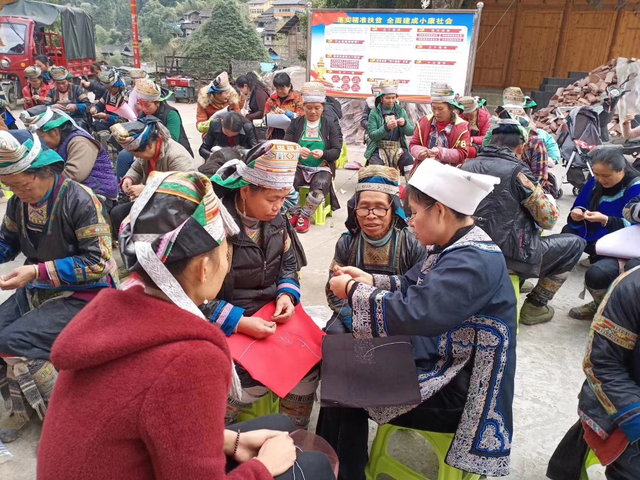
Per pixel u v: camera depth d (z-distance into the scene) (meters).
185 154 3.63
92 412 0.95
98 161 3.59
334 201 5.66
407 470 2.07
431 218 1.73
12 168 2.12
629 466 1.67
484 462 1.75
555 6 15.95
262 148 1.96
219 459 1.02
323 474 1.46
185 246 1.04
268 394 2.31
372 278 2.03
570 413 2.72
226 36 30.98
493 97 16.41
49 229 2.32
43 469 0.99
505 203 2.97
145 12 56.69
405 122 5.63
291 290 2.27
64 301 2.40
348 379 1.83
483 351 1.74
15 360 2.31
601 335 1.68
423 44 6.59
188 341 1.00
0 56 14.14
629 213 2.72
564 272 3.50
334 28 6.89
